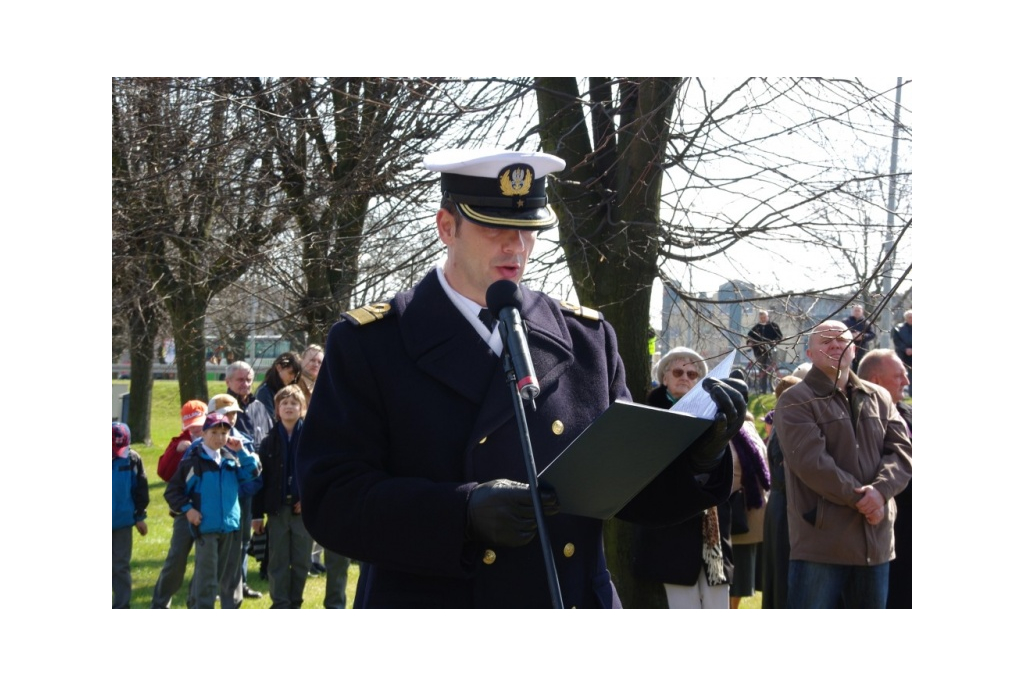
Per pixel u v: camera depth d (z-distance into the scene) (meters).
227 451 6.62
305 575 6.89
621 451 2.20
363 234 6.18
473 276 2.62
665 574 5.08
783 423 5.01
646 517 2.71
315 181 6.43
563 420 2.58
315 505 2.47
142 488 6.94
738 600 6.18
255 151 6.43
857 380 5.16
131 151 6.79
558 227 5.27
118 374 22.50
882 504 4.93
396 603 2.54
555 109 5.18
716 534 5.12
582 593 2.57
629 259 5.20
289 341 8.30
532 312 2.69
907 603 5.44
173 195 7.05
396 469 2.54
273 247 7.08
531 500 2.22
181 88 6.04
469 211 2.55
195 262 8.45
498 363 2.57
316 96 5.70
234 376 8.16
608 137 4.96
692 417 2.19
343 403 2.54
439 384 2.56
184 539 6.61
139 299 9.98
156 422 21.22
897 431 5.16
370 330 2.61
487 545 2.50
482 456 2.50
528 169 2.58
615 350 2.85
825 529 4.94
